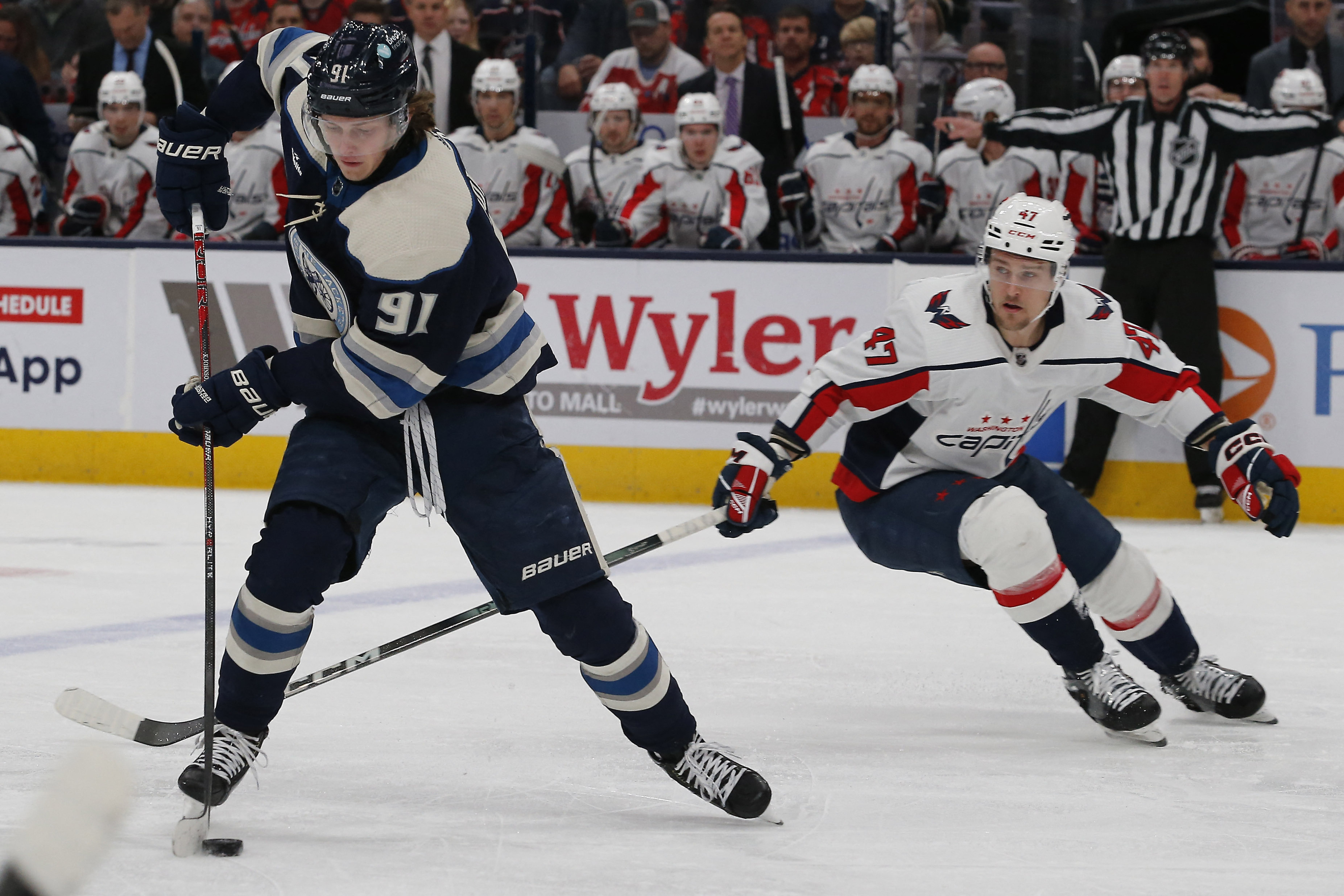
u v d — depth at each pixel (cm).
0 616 1085
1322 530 1761
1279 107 1891
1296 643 1048
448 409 583
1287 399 1831
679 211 2005
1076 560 801
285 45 638
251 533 1577
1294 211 1892
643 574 1349
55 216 2331
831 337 1895
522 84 2223
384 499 594
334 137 531
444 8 2120
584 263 1939
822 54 2184
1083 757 728
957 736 774
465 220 552
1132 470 1861
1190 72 1784
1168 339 1802
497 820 598
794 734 772
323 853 545
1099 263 1881
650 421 1938
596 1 2233
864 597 1237
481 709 812
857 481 800
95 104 2283
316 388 572
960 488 761
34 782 636
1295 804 638
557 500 586
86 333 2047
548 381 1961
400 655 970
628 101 2023
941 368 744
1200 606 1205
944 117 2019
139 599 1170
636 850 556
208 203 677
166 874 513
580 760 704
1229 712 802
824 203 2030
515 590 588
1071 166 1966
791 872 529
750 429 1914
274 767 680
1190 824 604
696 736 611
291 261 602
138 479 2048
